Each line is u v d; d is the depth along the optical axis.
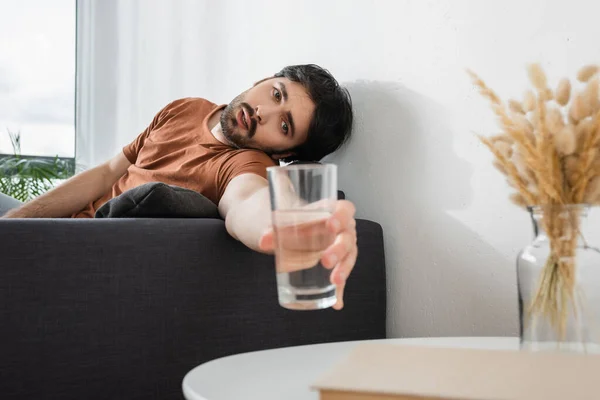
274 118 1.82
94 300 1.21
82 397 1.20
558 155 0.81
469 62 1.46
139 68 2.91
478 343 1.04
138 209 1.38
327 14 1.87
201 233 1.34
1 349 1.13
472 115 1.45
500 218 1.39
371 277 1.62
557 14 1.28
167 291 1.29
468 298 1.46
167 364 1.29
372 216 1.72
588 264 0.79
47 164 3.40
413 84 1.60
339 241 0.82
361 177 1.76
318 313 1.51
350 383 0.61
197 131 1.97
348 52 1.80
